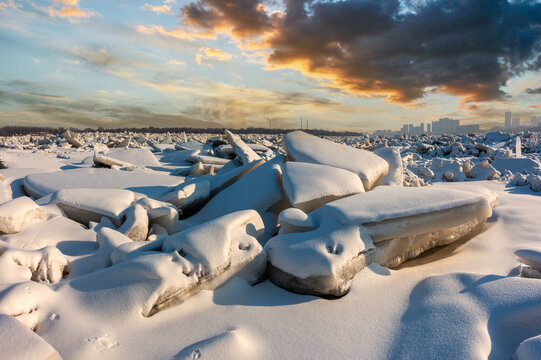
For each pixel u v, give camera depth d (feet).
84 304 8.02
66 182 21.97
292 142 18.25
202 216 15.40
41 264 9.51
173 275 8.32
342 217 10.32
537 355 5.71
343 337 7.43
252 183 15.96
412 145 76.64
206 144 61.57
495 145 70.44
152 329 7.57
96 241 11.99
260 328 7.71
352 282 9.32
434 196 11.62
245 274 9.52
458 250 12.31
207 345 6.68
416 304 8.55
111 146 65.36
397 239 10.82
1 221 11.61
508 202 17.98
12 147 59.82
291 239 10.03
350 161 16.47
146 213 12.97
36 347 5.76
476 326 7.08
